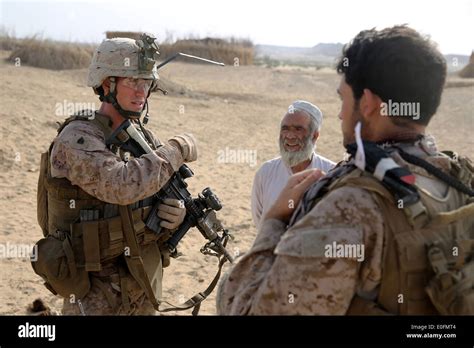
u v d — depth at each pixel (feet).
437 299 4.61
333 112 60.13
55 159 9.09
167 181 9.59
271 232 5.43
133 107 9.37
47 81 55.16
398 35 5.07
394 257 4.71
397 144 5.22
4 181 26.50
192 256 19.21
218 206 10.16
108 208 9.24
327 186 5.10
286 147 10.95
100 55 9.33
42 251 9.34
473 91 63.98
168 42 117.39
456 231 4.91
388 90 5.03
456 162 5.39
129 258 9.35
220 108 57.26
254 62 133.90
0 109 36.60
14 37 84.74
